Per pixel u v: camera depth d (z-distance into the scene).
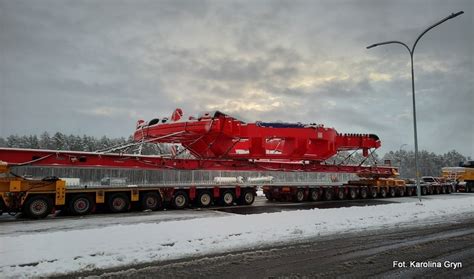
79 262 7.43
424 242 9.77
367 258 7.96
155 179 17.42
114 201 16.33
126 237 9.51
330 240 9.94
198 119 18.72
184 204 18.28
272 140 24.23
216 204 19.89
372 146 26.64
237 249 8.78
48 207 14.70
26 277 6.61
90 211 15.84
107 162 16.44
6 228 12.00
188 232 10.29
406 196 30.94
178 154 19.86
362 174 27.34
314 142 23.09
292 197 23.67
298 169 23.50
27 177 14.55
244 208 18.53
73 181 15.41
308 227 11.55
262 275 6.73
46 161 15.11
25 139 64.38
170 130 19.20
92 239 9.21
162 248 8.63
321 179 24.55
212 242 9.34
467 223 13.55
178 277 6.64
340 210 15.68
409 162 111.62
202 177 18.95
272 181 21.78
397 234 10.99
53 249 8.29
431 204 19.39
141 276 6.68
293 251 8.61
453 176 41.28
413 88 20.64
